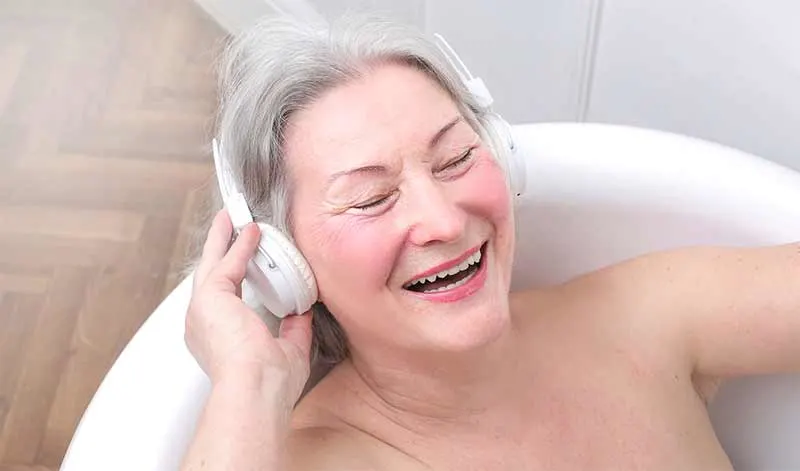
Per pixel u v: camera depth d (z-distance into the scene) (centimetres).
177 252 202
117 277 199
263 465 89
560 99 173
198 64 237
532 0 163
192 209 208
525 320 114
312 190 96
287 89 96
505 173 105
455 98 102
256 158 99
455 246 95
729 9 135
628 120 164
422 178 94
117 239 205
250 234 98
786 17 128
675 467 110
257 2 233
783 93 135
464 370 104
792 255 114
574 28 159
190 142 221
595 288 118
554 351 113
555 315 115
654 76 153
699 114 151
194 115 226
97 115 228
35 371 186
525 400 110
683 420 113
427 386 106
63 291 197
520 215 125
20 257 203
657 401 113
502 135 110
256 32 100
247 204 102
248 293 108
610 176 123
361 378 111
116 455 95
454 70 103
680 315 116
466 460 108
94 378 184
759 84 138
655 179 122
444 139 96
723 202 120
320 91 95
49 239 205
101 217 208
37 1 253
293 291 99
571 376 112
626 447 110
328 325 111
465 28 183
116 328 191
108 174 216
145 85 233
